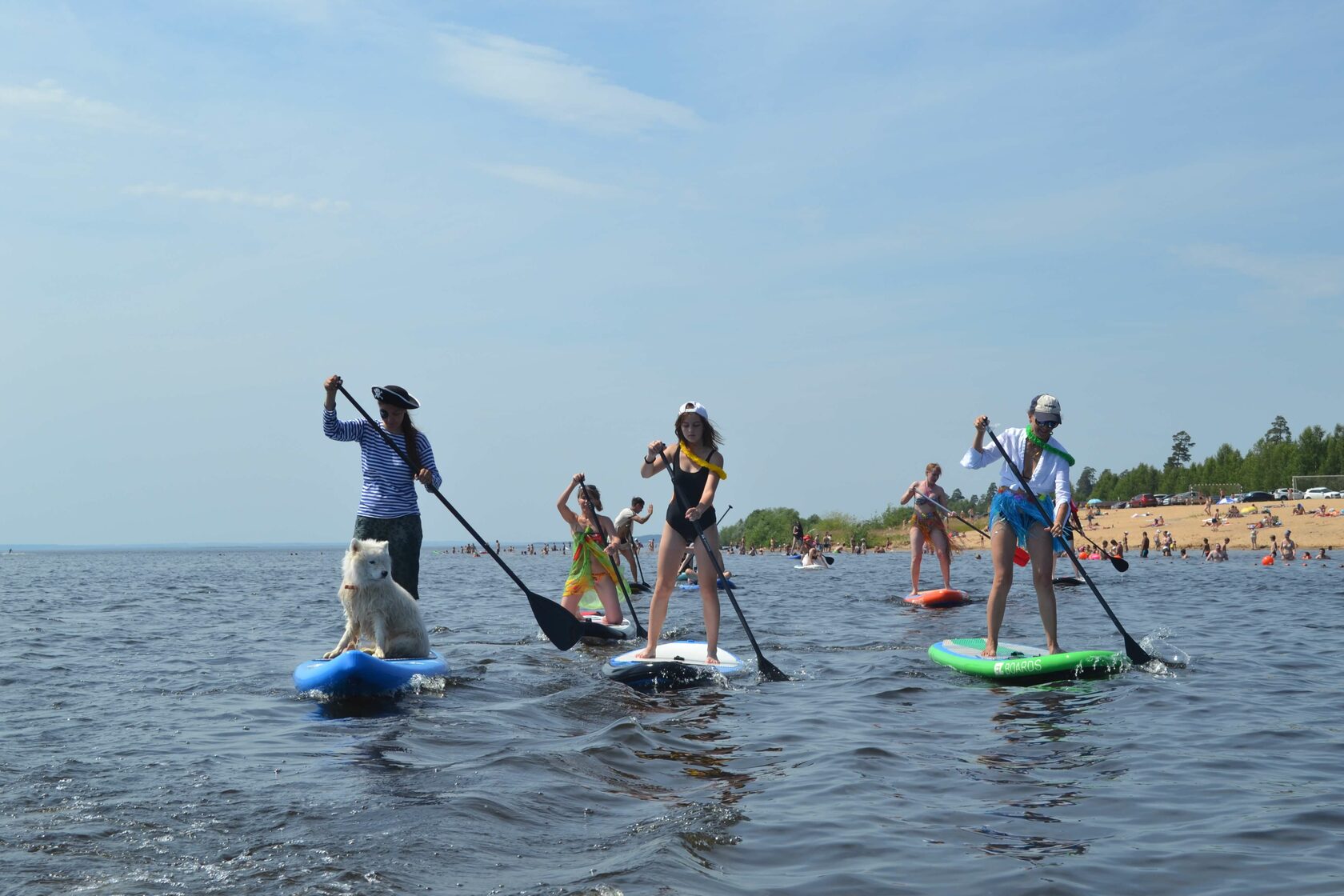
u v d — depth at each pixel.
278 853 3.66
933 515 15.76
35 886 3.32
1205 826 4.04
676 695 7.19
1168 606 15.27
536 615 8.62
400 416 8.38
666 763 5.12
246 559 96.19
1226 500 95.69
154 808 4.23
